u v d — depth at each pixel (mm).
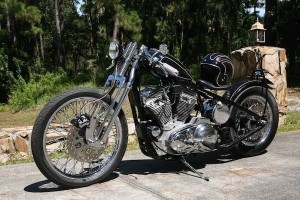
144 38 26562
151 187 3842
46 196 3639
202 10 27578
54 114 3600
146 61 3969
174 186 3863
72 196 3627
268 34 24766
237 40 31938
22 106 17109
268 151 5051
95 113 3807
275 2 24844
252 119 4652
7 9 19438
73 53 46344
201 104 4391
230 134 4480
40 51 31281
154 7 26391
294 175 4121
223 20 28391
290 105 11758
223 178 4066
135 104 4059
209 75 4422
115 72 3904
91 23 30203
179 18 26359
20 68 21828
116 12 21906
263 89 4738
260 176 4102
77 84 21234
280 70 6902
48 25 34188
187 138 4055
